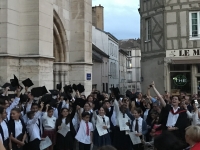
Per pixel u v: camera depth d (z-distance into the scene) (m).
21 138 7.36
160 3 22.12
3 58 11.12
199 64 21.75
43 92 9.09
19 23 11.83
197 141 3.92
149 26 23.58
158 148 3.45
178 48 21.72
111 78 44.16
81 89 12.34
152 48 23.05
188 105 11.02
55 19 14.60
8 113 8.16
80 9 16.03
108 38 42.69
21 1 11.84
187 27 21.48
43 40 12.05
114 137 9.53
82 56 16.02
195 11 21.44
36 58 11.67
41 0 11.91
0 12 11.23
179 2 21.58
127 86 65.44
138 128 9.36
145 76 23.75
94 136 9.26
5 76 11.07
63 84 15.55
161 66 22.30
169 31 21.89
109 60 43.41
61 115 9.06
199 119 8.34
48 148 8.89
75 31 16.12
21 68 11.77
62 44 15.55
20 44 11.84
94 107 10.65
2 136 6.79
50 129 8.84
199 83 21.83
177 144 3.40
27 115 8.07
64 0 15.43
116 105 9.91
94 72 35.78
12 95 9.04
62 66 15.50
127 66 68.44
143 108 11.79
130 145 9.47
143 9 23.83
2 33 11.20
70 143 8.96
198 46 21.33
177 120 7.59
